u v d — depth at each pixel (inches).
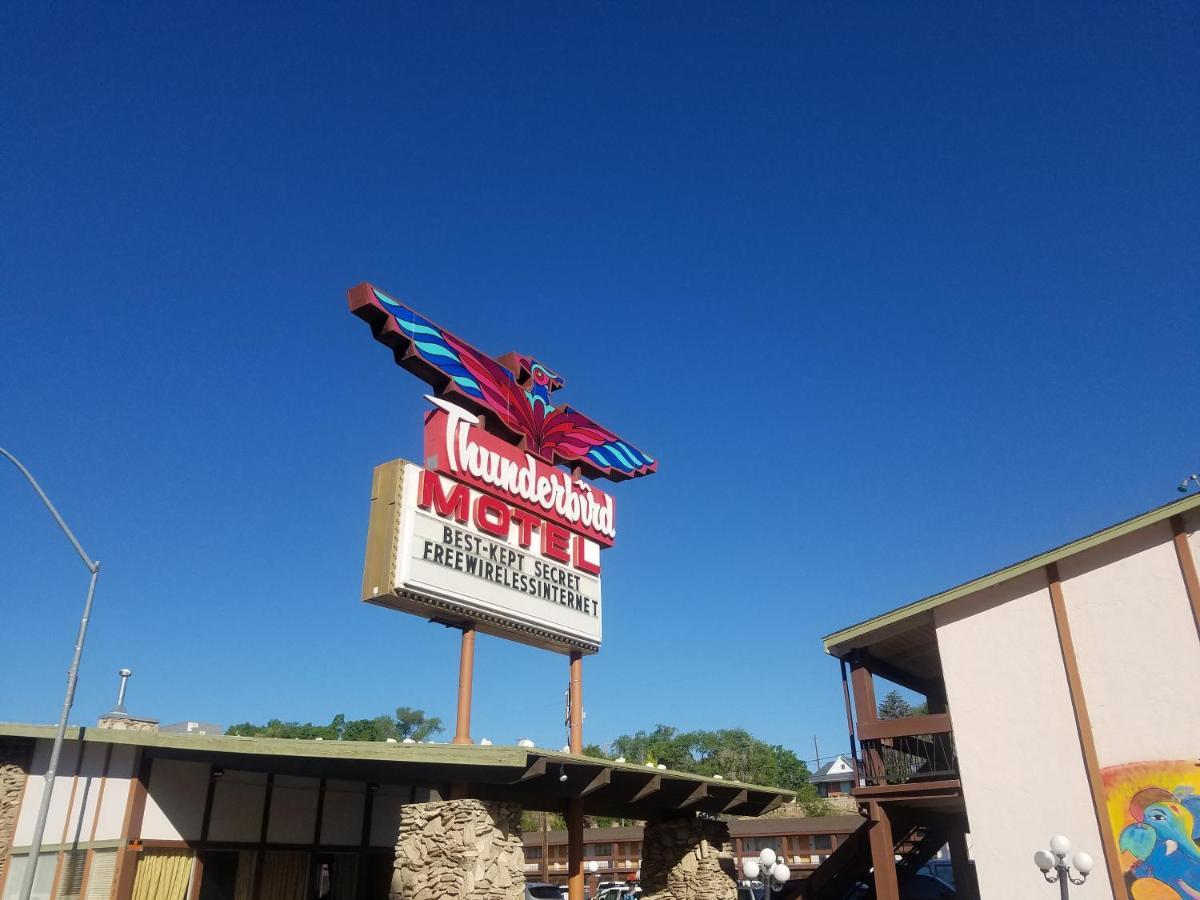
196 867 730.8
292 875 807.7
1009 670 783.7
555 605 824.3
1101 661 741.9
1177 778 687.7
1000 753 768.9
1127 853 691.4
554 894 840.9
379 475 714.2
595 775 669.9
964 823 1092.5
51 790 630.5
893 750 885.2
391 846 906.7
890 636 896.3
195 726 989.2
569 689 850.1
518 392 858.8
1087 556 771.4
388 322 734.5
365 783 896.3
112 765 729.0
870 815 840.3
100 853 698.2
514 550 793.6
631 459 1011.3
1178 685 705.0
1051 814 732.0
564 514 870.4
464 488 753.0
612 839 2155.5
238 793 781.9
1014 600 798.5
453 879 578.6
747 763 3221.0
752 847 2033.7
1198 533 724.7
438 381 782.5
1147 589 737.0
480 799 626.8
